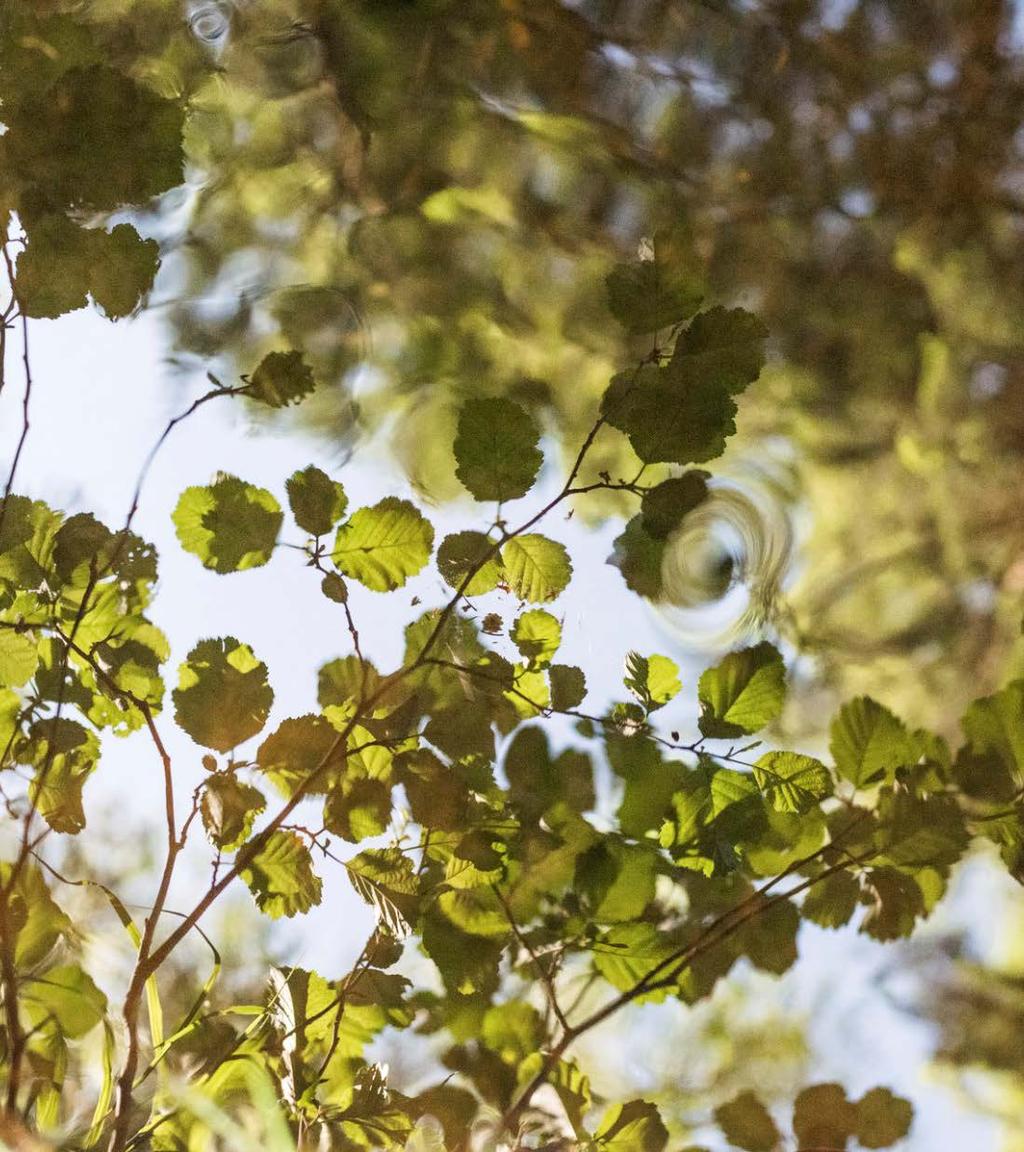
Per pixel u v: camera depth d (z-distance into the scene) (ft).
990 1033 8.16
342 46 10.39
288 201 10.36
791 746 9.60
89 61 6.91
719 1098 7.53
